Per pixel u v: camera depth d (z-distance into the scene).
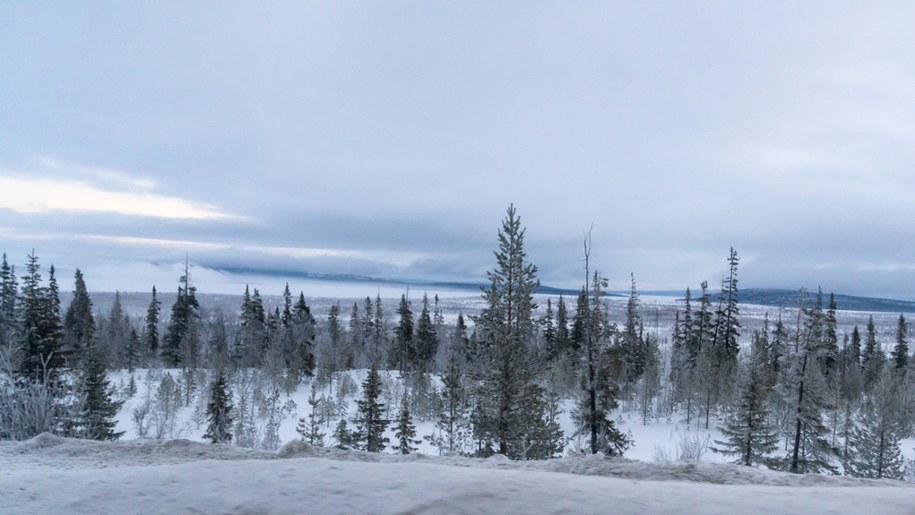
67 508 5.10
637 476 7.18
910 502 5.08
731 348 62.28
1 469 7.45
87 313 68.75
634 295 60.75
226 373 61.50
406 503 4.99
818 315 30.92
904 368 62.31
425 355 71.19
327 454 8.44
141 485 5.65
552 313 55.38
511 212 25.30
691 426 51.28
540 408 25.80
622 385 56.56
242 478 5.82
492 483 5.49
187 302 75.31
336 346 80.19
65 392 15.35
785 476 7.20
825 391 30.88
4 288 68.56
